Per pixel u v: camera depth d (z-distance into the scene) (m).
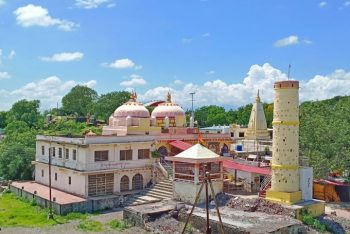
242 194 47.97
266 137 86.81
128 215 41.19
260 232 33.94
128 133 56.56
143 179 53.62
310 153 55.91
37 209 46.84
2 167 65.75
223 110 153.62
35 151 66.38
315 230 38.78
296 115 43.81
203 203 44.34
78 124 111.31
